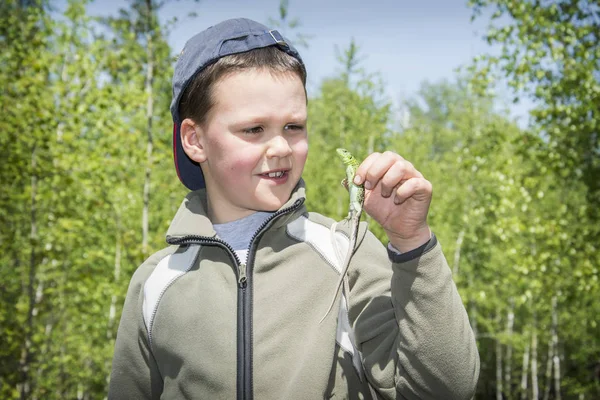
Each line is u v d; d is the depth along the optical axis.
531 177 11.68
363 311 1.14
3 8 13.38
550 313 23.22
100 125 11.50
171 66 11.50
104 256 13.30
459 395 1.03
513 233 11.83
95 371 20.39
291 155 1.15
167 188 12.08
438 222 20.14
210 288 1.22
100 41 11.88
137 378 1.34
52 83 13.10
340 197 16.06
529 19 11.55
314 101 19.86
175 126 1.37
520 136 11.96
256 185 1.15
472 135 18.23
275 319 1.15
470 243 21.62
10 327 13.11
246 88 1.11
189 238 1.27
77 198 14.22
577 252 11.35
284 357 1.12
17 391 12.86
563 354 28.89
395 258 1.03
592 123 10.85
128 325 1.33
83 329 18.39
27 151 12.77
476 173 18.27
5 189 12.92
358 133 16.89
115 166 12.30
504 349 32.38
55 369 18.95
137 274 1.37
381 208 1.01
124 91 11.79
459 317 1.02
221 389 1.13
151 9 10.81
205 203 1.41
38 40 12.56
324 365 1.10
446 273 1.03
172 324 1.22
